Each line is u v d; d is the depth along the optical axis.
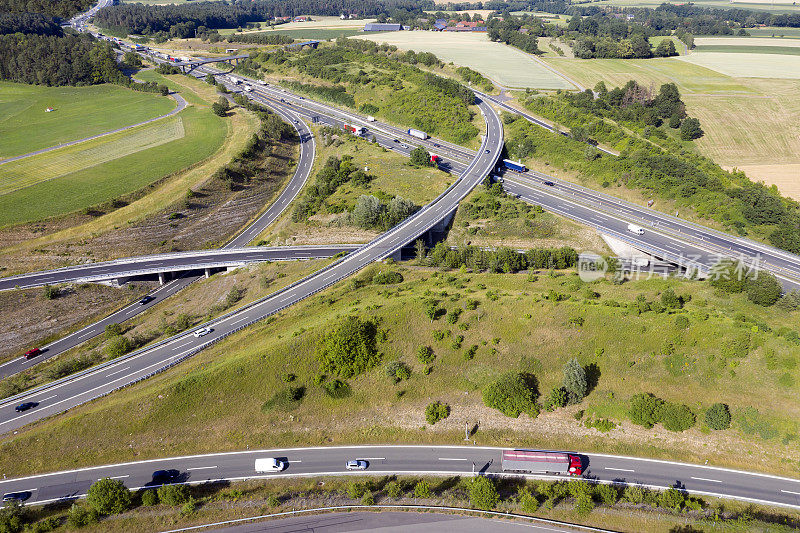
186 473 80.12
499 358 92.44
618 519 70.44
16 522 71.38
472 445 83.19
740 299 99.88
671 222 141.25
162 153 192.12
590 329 93.75
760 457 77.62
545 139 199.25
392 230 138.62
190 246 152.75
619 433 82.50
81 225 148.00
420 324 97.62
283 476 79.38
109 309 129.25
